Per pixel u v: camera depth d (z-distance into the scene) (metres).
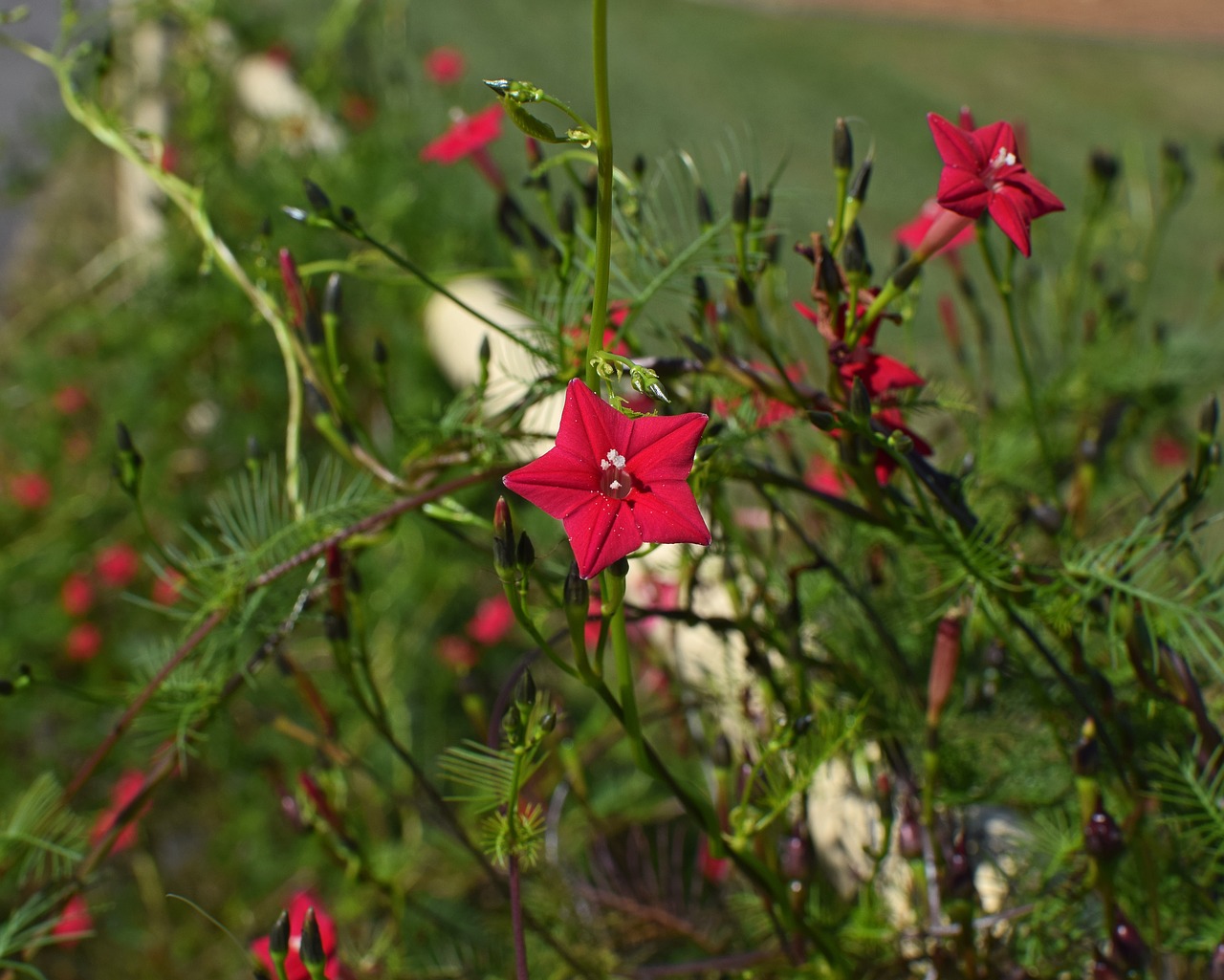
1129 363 0.34
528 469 0.21
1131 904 0.25
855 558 0.29
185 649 0.25
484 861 0.26
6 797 0.52
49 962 0.45
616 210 0.27
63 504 0.66
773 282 0.28
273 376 0.63
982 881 0.27
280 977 0.22
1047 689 0.27
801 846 0.24
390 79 0.71
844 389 0.24
